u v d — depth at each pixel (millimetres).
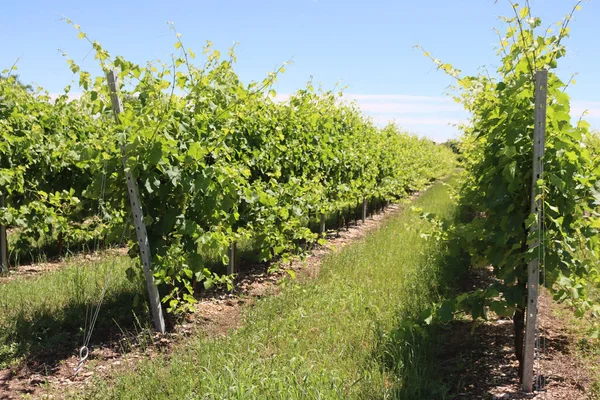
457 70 4645
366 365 4320
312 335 5074
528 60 3924
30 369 4500
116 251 8672
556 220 3838
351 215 14883
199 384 3930
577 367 4449
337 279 7086
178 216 5461
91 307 5824
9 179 7340
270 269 7379
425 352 4621
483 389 4094
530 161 4051
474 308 4234
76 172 8906
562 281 3967
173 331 5430
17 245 8164
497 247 4383
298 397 3607
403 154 19078
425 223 12195
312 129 9750
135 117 5078
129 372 4281
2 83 8008
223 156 6270
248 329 5195
